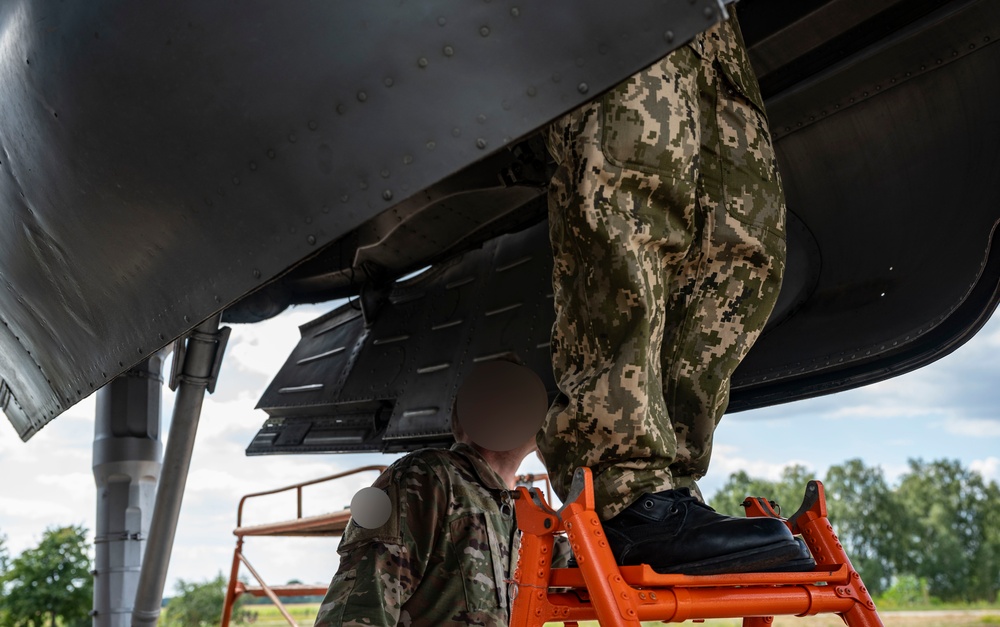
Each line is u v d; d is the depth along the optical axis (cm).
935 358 280
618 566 119
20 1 179
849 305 299
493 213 398
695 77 148
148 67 148
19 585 2480
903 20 271
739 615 122
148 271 161
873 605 131
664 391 154
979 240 263
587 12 109
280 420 541
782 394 319
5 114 186
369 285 487
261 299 471
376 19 124
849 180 305
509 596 211
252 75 134
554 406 137
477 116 115
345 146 125
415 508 204
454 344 427
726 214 155
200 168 143
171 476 428
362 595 188
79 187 169
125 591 527
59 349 209
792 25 285
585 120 131
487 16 116
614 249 128
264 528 476
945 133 278
